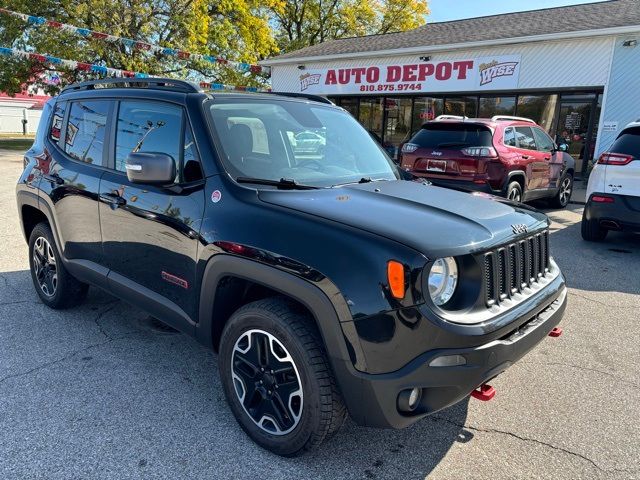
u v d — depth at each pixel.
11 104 41.44
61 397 3.07
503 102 16.16
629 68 12.98
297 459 2.59
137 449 2.62
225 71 24.92
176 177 3.04
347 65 18.55
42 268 4.44
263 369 2.58
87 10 20.44
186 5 22.72
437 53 16.27
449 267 2.29
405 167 8.98
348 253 2.26
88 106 3.92
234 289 2.78
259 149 3.11
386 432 2.84
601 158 7.02
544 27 14.91
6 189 10.68
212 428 2.82
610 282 5.75
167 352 3.71
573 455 2.69
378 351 2.20
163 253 3.05
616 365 3.72
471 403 3.18
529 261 2.81
